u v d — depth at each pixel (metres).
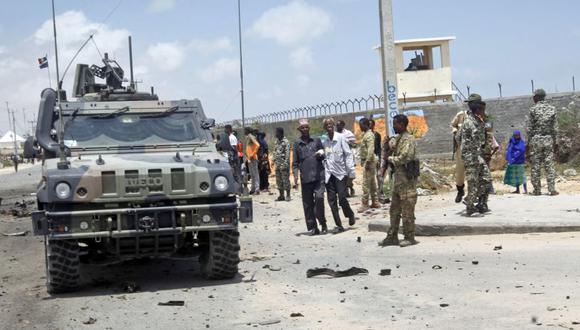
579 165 23.77
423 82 31.17
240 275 9.48
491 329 6.08
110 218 8.40
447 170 23.61
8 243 14.29
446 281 8.23
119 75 13.26
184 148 10.02
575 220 11.01
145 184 8.55
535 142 15.42
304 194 13.35
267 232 14.16
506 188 19.02
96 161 8.84
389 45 15.90
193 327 6.79
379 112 29.23
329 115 31.56
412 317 6.70
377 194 16.95
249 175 23.81
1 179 48.53
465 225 11.44
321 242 12.26
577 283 7.62
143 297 8.34
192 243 9.41
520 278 8.09
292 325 6.67
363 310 7.11
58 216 8.30
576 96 26.62
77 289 8.90
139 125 10.23
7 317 7.64
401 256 10.15
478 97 12.30
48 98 9.99
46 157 10.08
